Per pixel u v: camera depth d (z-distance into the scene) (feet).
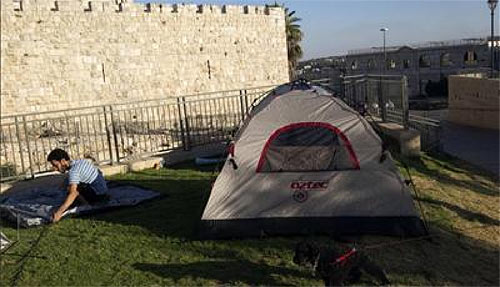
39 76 79.56
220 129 49.01
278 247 18.67
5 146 39.45
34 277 16.38
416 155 38.65
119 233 20.79
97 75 86.17
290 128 20.30
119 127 46.98
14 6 76.54
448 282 16.17
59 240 20.06
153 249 18.84
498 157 41.91
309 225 19.65
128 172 33.53
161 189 28.40
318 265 15.06
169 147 44.32
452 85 74.13
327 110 20.35
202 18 100.68
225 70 105.29
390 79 45.65
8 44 76.18
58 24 81.25
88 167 24.07
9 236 20.90
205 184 29.14
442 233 20.98
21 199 25.64
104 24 86.69
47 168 38.81
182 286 15.53
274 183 20.06
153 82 93.71
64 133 45.32
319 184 19.95
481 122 65.05
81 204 23.98
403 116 41.52
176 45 96.84
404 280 16.10
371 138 20.04
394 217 19.62
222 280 15.94
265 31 112.98
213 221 19.84
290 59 147.23
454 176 33.96
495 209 26.43
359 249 15.72
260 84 112.47
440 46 193.57
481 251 19.51
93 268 17.06
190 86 99.45
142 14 91.56
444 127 67.26
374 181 19.83
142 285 15.62
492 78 65.41
